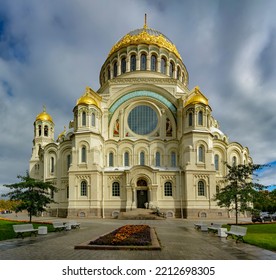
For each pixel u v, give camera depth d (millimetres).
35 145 87812
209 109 63625
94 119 62844
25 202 37438
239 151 68125
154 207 56875
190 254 16891
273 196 42656
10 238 24078
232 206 57406
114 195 60031
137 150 64688
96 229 31656
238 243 21766
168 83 71000
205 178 59094
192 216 57000
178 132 66562
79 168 59531
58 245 19844
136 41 75938
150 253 16844
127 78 70750
